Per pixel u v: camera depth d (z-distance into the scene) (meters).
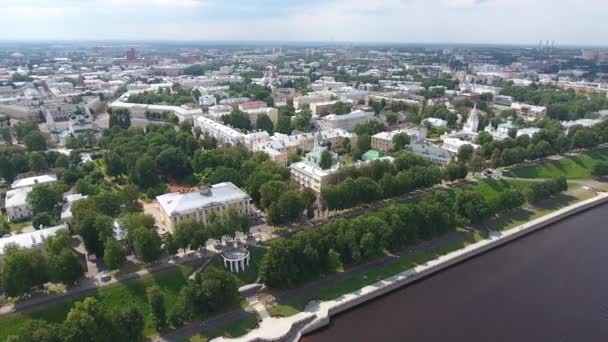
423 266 190.75
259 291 169.25
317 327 154.12
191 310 150.00
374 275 182.12
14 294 146.12
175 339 143.00
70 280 154.38
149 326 148.12
